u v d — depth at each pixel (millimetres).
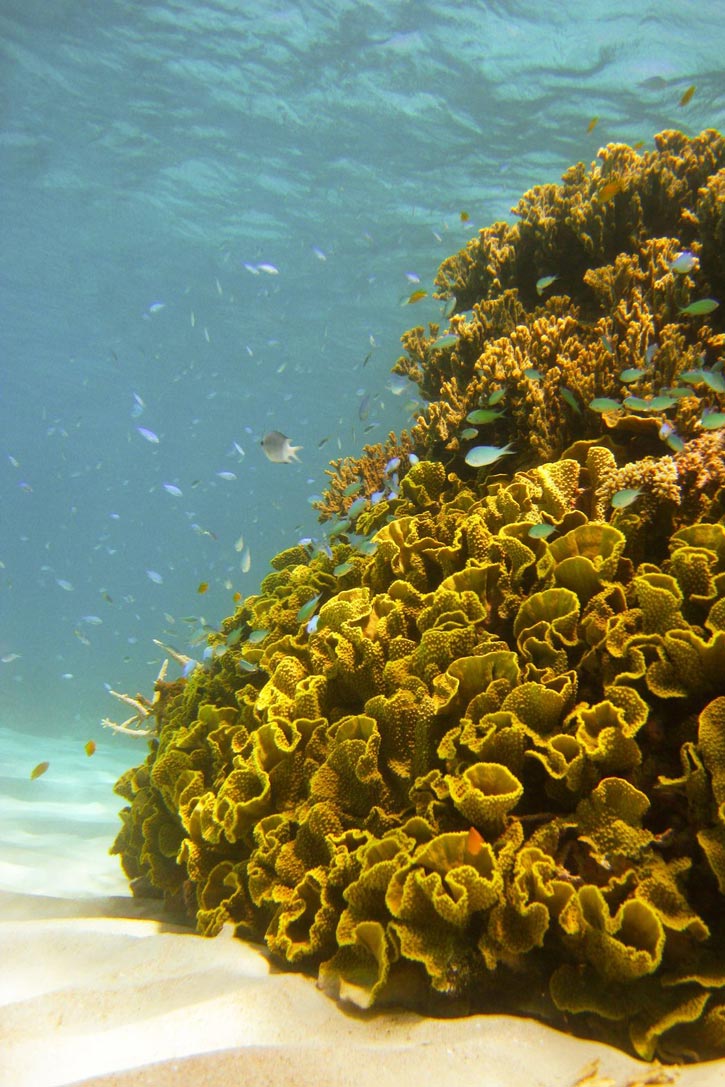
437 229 7723
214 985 822
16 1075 659
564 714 865
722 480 1018
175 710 1551
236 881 999
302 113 6297
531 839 793
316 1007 768
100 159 7426
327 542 1585
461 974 758
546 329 1479
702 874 748
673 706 841
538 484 1141
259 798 969
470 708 876
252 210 8000
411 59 5461
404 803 914
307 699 1036
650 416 1218
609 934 688
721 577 853
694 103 5406
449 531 1171
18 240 9414
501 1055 671
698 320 1451
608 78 5262
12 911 1196
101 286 10555
